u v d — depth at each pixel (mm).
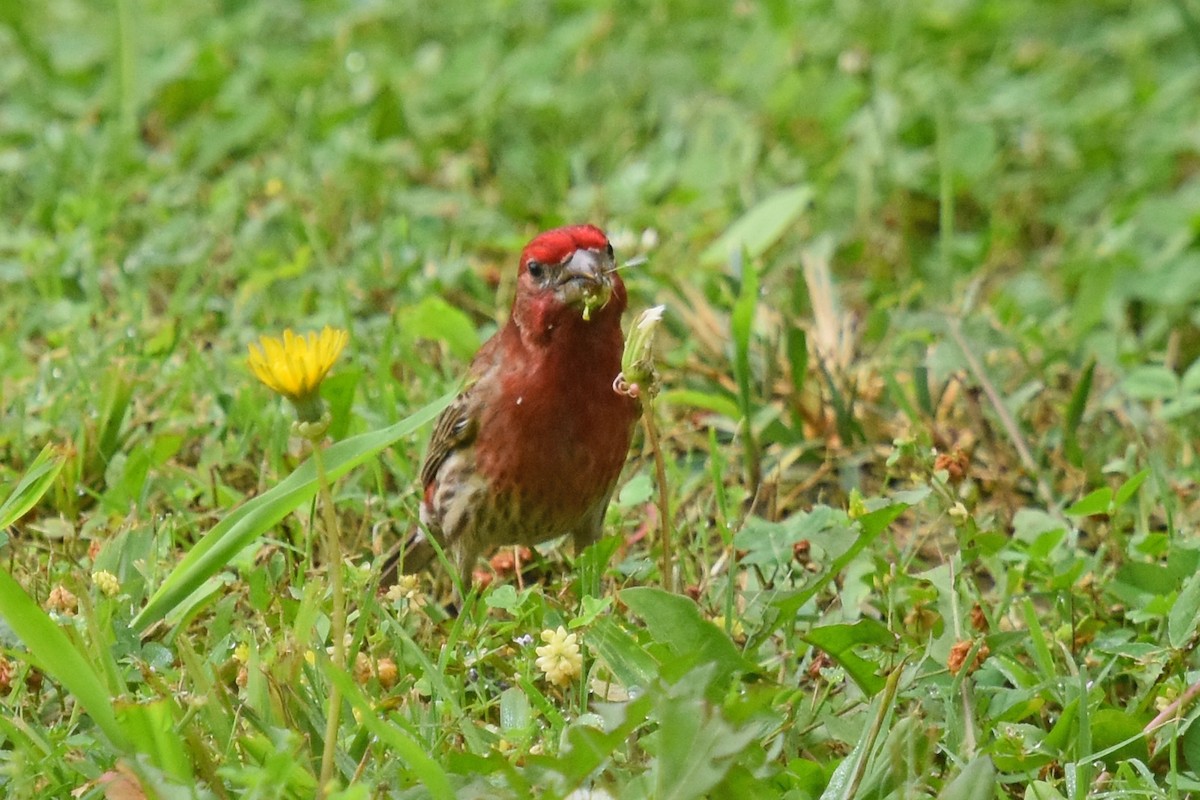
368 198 14500
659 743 6230
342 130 15453
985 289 14172
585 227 9422
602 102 16469
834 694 8047
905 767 6766
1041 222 15508
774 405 11266
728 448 11031
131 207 14281
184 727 6746
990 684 8125
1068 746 7531
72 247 12922
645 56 17172
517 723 7422
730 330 11711
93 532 9531
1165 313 13516
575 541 10016
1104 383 12078
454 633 7875
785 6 17312
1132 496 10211
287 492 7566
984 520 9453
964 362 11031
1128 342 13219
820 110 16391
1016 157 16125
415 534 9953
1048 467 10922
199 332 12227
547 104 16266
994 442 10719
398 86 16578
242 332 12078
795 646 8289
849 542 8070
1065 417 10820
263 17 17906
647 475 10445
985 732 7457
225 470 10539
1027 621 8164
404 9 18125
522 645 8016
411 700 7508
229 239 13500
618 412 9492
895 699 7508
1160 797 7074
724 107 15578
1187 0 18031
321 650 7027
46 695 7773
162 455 10438
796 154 15938
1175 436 11258
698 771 6184
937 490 8875
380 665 7676
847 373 11758
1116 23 18312
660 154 15375
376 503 10047
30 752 7008
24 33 16531
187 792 6312
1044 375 11617
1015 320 13086
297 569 8914
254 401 10992
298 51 17328
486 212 14391
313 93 16234
